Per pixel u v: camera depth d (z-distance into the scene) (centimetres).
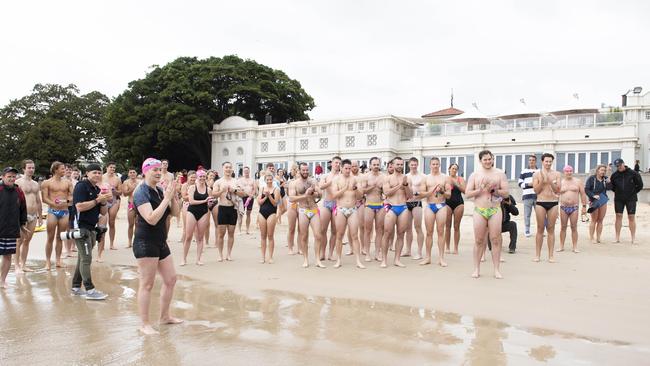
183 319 607
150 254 542
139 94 4841
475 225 866
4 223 769
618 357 471
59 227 970
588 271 914
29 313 629
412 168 1078
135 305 680
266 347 496
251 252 1209
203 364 447
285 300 713
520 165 3209
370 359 462
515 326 577
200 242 1034
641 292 750
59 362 450
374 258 1094
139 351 482
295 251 1207
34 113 6084
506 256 1090
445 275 891
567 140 3053
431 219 989
